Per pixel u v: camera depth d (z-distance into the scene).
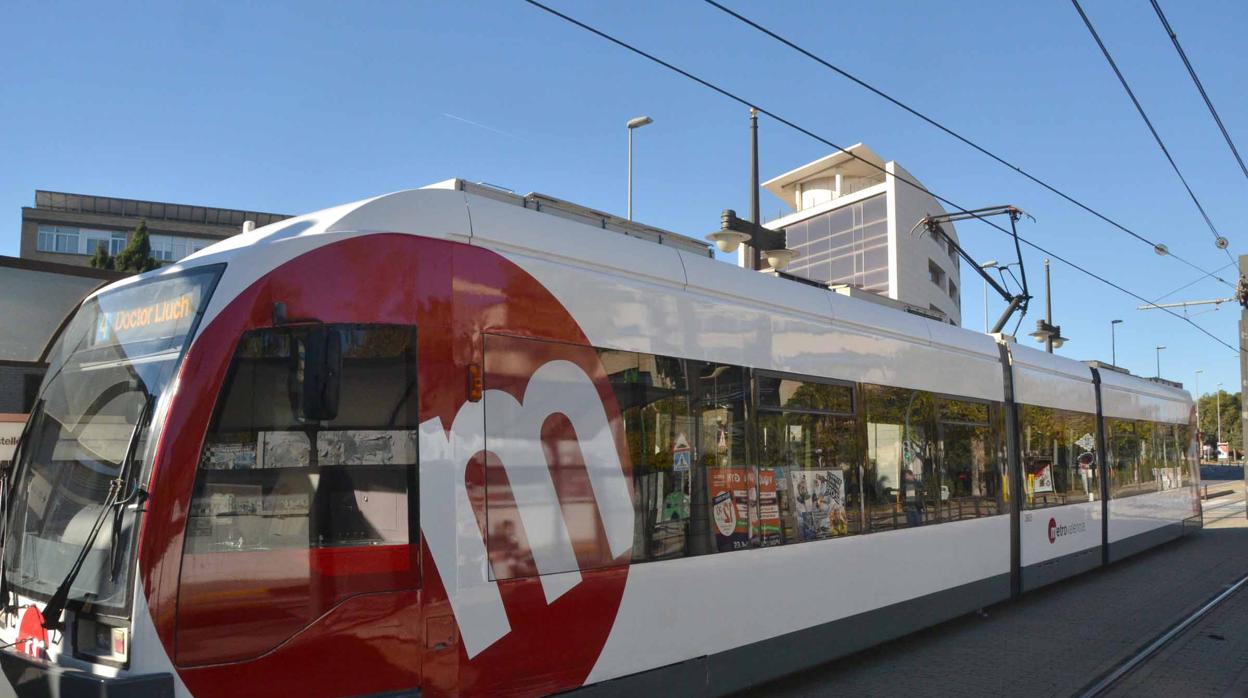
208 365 3.85
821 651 6.65
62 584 3.82
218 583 3.72
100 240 54.75
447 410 4.39
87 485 3.99
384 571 4.08
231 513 3.80
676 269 5.88
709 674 5.63
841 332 7.37
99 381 4.18
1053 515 11.04
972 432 9.36
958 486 8.92
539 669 4.62
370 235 4.36
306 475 3.98
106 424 4.04
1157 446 16.02
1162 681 7.19
